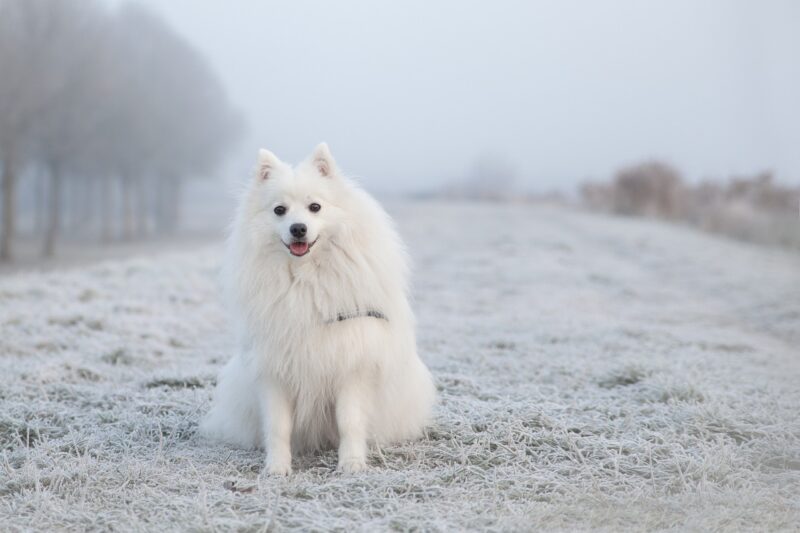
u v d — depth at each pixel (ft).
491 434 14.62
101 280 39.47
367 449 13.98
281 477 12.62
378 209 13.83
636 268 54.13
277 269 12.91
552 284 44.21
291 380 13.05
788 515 10.78
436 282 45.70
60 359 21.72
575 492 11.84
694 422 15.31
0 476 12.87
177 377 19.84
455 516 10.89
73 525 10.93
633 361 21.08
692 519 10.61
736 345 26.37
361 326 12.85
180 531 10.46
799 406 17.16
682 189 104.47
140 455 14.19
